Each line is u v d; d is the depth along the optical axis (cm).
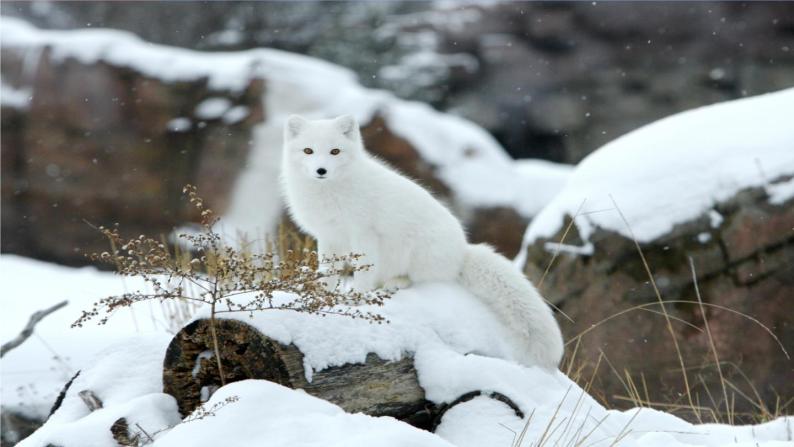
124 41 2256
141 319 1100
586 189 1148
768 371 1019
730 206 1044
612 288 1087
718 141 1092
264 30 3831
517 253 2066
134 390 640
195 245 634
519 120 3806
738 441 714
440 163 2088
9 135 2200
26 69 2223
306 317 581
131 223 2205
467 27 3812
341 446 463
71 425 572
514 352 737
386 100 2155
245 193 2122
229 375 583
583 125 3762
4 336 1030
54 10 4022
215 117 2156
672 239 1060
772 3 3538
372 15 3828
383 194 839
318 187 859
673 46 3700
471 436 596
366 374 590
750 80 3588
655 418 717
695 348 1045
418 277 837
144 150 2180
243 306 582
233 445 472
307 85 2156
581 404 666
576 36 3822
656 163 1109
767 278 1021
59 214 2219
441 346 649
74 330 1059
